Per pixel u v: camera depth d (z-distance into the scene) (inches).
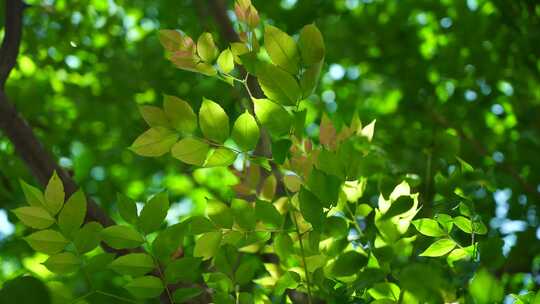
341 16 147.2
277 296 54.5
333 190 48.1
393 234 50.1
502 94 120.6
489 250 49.9
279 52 47.9
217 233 49.6
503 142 109.3
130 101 123.9
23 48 105.0
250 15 49.2
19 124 65.8
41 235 47.8
